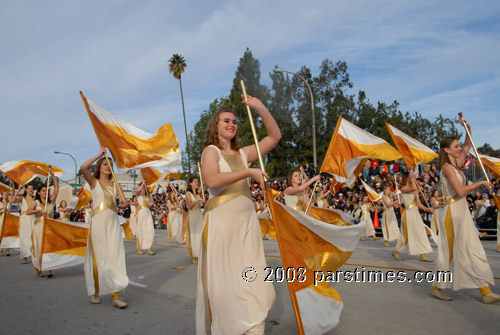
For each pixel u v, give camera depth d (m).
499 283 5.96
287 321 4.41
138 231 11.35
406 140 8.57
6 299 5.95
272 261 8.76
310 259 3.88
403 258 8.88
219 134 3.44
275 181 23.98
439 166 5.30
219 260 3.22
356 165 8.01
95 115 6.11
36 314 5.08
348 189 19.81
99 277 5.36
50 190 8.29
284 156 35.28
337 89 37.72
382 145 8.01
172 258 10.26
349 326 4.15
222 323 3.15
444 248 5.15
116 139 6.33
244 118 33.03
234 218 3.28
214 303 3.19
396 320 4.32
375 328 4.07
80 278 7.63
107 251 5.45
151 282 6.95
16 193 10.66
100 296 6.03
